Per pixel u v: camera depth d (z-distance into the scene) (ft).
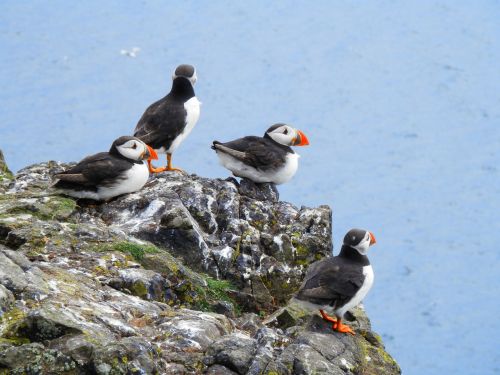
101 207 51.29
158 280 42.75
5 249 39.73
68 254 43.37
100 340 33.35
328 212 54.90
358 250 43.06
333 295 41.57
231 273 48.98
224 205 53.31
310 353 37.52
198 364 35.27
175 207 49.47
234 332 41.60
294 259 51.52
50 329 33.14
